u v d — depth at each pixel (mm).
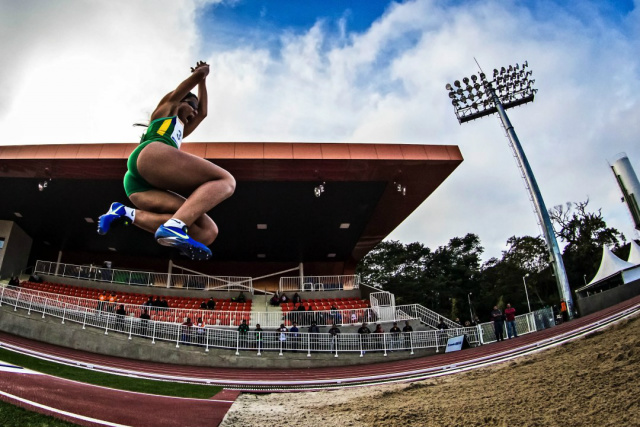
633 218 19531
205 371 13117
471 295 55938
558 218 50594
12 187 19797
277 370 14367
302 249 27125
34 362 9836
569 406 4270
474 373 7055
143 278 26281
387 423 4754
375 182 19000
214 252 27344
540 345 8844
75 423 4262
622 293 17156
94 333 15094
